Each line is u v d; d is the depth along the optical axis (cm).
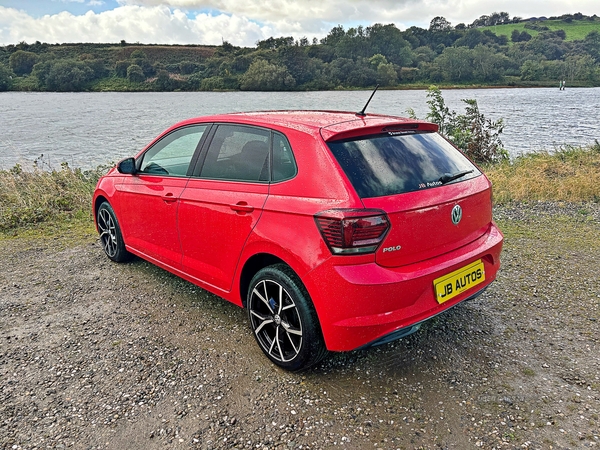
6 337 366
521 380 297
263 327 324
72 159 2003
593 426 254
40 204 777
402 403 278
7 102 9150
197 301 426
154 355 336
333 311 265
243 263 326
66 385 302
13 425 265
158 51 16650
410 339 350
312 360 295
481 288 317
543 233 610
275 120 328
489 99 7638
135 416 271
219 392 292
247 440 250
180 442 249
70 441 252
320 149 283
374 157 286
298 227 279
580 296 419
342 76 13688
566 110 4906
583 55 16512
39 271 511
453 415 266
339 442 247
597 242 567
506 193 819
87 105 7731
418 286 270
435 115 1328
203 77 14038
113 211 502
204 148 377
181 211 379
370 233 255
